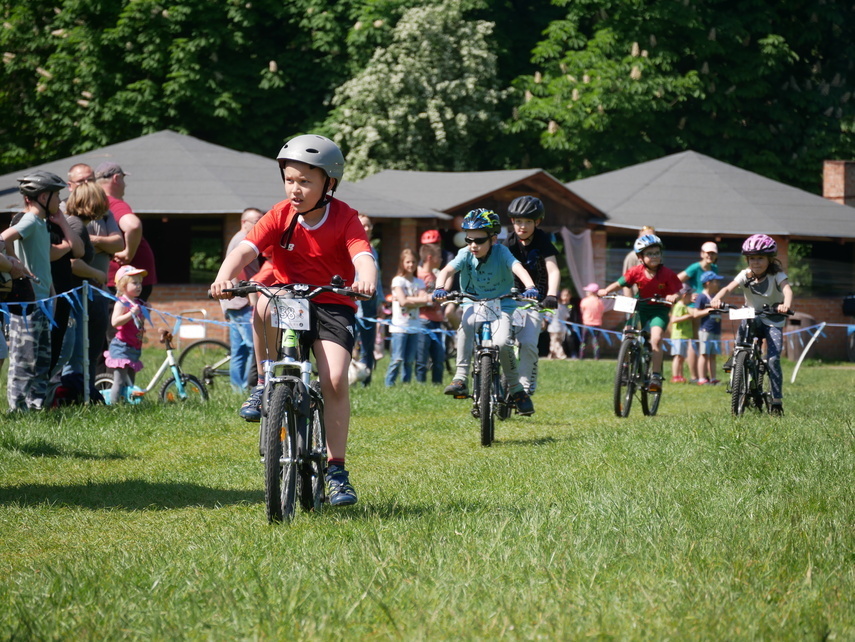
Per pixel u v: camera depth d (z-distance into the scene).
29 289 20.08
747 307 22.53
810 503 12.12
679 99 72.06
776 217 57.78
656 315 24.39
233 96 70.12
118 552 10.53
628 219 56.50
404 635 7.56
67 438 18.53
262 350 12.37
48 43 71.56
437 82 72.06
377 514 12.05
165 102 69.44
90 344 23.02
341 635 7.60
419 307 31.03
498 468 15.87
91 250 22.75
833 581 8.77
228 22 71.56
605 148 73.88
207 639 7.63
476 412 19.33
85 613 8.33
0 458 16.78
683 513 11.58
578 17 75.31
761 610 7.96
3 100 72.12
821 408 23.98
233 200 49.41
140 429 20.03
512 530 10.73
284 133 74.06
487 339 19.12
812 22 76.56
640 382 24.11
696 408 26.94
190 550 10.35
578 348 54.09
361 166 70.56
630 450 16.67
